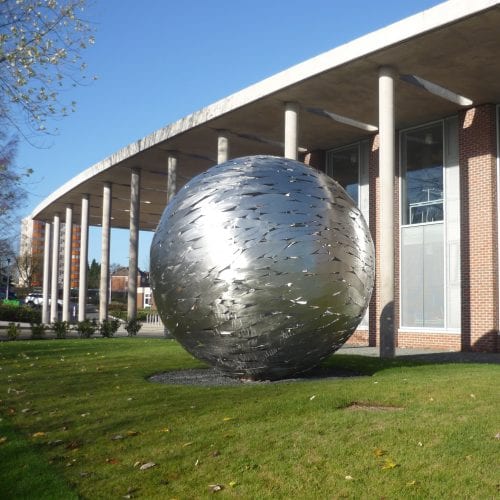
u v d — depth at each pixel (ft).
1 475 16.22
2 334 83.61
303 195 26.37
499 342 54.49
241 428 19.39
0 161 51.88
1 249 103.50
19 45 44.32
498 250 55.62
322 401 22.48
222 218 25.70
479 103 57.11
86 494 14.90
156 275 27.73
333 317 26.58
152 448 18.01
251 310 25.41
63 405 24.06
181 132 69.21
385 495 14.16
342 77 52.29
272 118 63.52
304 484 15.03
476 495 13.93
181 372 33.40
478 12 41.06
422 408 21.08
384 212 49.01
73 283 329.72
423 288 61.87
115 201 115.75
